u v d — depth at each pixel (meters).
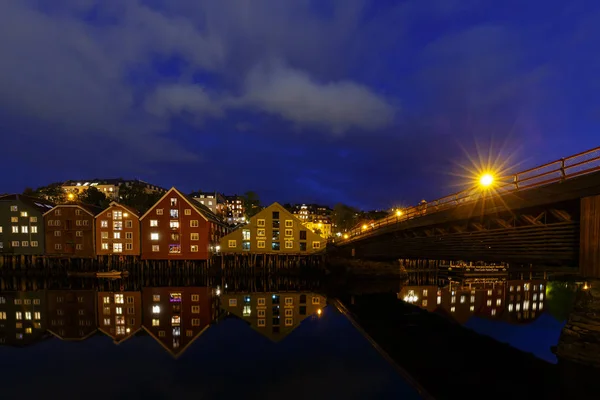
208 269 56.06
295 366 16.72
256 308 31.91
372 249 39.56
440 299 36.41
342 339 21.55
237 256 58.41
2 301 35.62
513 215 17.27
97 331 23.59
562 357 13.98
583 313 13.48
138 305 33.34
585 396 12.26
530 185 15.55
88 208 60.00
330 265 55.53
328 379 14.99
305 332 23.20
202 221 55.75
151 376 15.52
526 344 19.64
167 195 56.16
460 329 23.22
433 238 24.78
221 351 19.20
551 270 58.44
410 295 39.53
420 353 17.77
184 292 42.09
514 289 43.50
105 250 56.28
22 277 54.69
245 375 15.55
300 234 59.44
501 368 15.19
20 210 57.69
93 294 40.22
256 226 59.19
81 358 18.12
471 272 57.19
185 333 23.02
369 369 16.23
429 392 12.63
